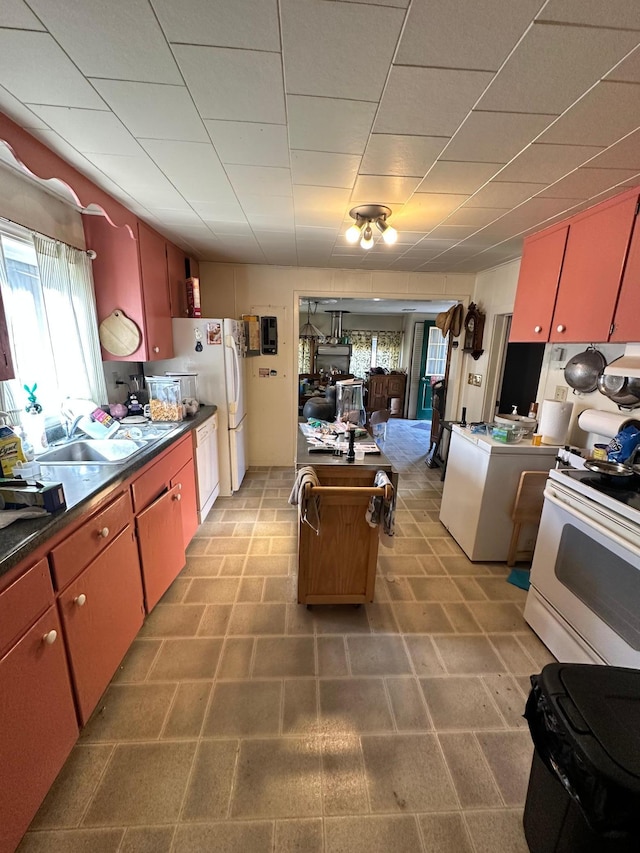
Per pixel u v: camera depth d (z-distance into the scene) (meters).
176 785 1.22
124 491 1.62
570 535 1.70
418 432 6.54
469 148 1.48
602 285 1.91
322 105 1.23
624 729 0.90
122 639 1.58
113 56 1.02
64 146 1.52
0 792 0.94
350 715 1.47
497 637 1.90
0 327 1.46
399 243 2.88
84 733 1.38
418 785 1.25
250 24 0.91
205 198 2.07
